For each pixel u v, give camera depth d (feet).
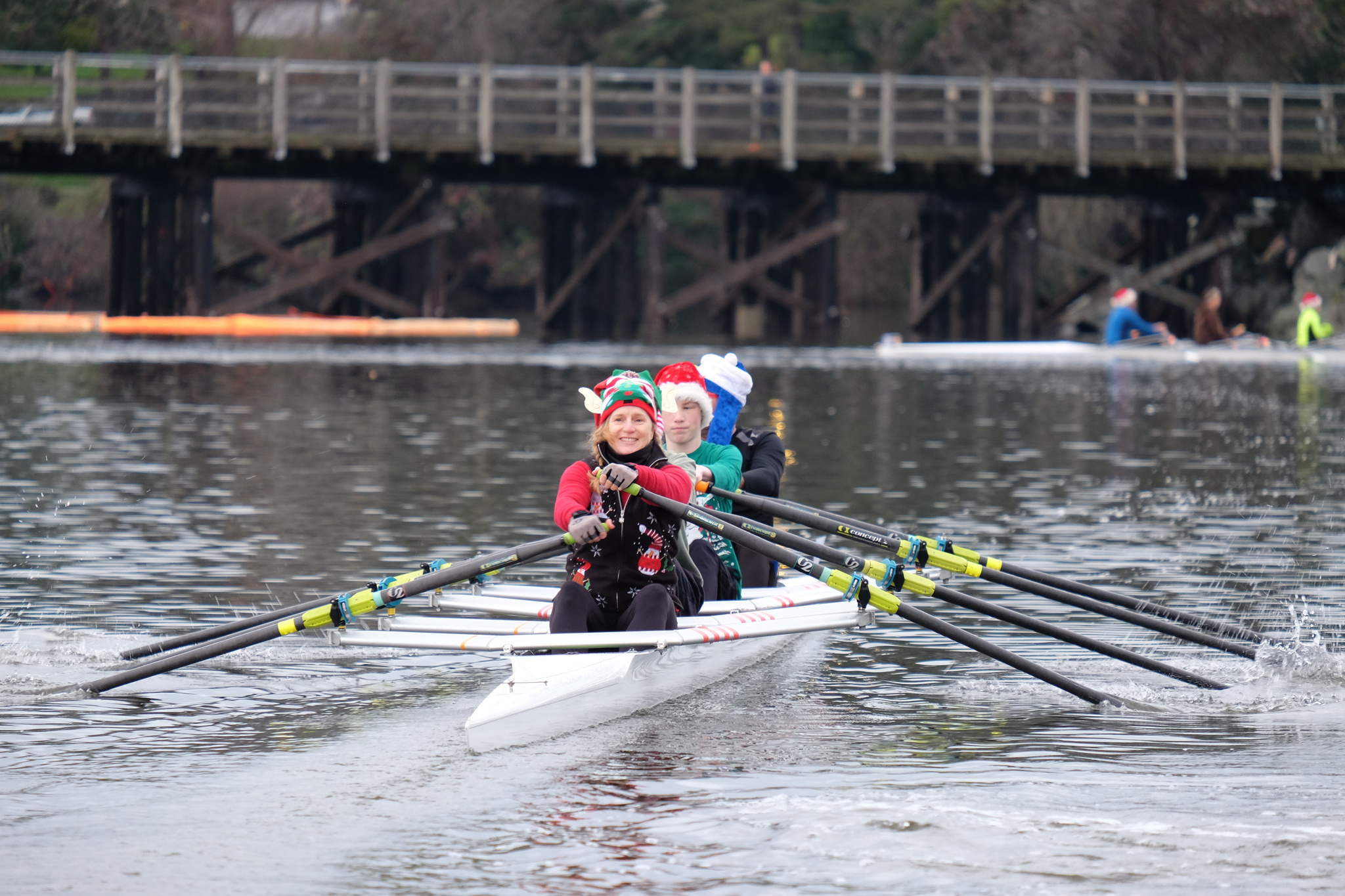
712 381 112.16
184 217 460.96
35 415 249.55
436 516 155.53
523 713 78.64
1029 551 140.05
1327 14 600.80
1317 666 97.55
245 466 193.06
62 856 63.36
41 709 86.12
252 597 116.37
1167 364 417.90
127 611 110.83
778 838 64.75
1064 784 72.23
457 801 70.08
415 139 446.19
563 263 508.94
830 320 508.53
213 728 82.43
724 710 87.20
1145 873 60.70
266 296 476.54
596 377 338.54
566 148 450.30
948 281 490.49
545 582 123.95
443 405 273.95
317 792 71.36
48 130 428.56
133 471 188.03
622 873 61.26
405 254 492.95
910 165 470.39
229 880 60.85
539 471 190.60
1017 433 241.14
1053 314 511.40
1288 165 474.08
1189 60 626.64
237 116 442.09
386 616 101.50
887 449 217.97
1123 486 183.21
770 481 111.65
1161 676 96.17
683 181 483.10
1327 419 266.77
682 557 93.76
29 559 130.72
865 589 90.22
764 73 460.55
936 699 90.02
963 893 58.85
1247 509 165.78
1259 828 65.77
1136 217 640.17
